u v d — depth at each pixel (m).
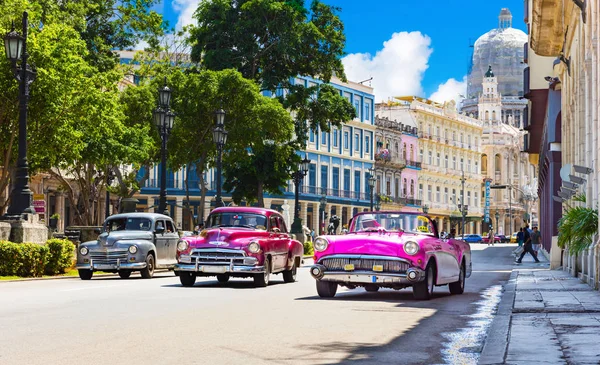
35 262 23.70
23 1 32.72
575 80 30.20
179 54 55.66
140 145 41.84
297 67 53.12
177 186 80.44
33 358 8.08
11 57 24.33
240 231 20.59
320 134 90.56
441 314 13.41
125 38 48.09
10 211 24.97
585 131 25.91
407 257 15.98
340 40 51.94
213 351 8.67
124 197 46.72
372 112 101.00
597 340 9.25
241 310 13.30
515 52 182.62
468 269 19.61
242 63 51.28
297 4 50.62
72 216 62.91
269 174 54.28
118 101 44.12
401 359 8.42
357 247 16.23
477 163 135.12
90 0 45.22
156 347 8.91
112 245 23.72
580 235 21.56
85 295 16.41
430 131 117.69
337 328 11.02
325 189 90.25
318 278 16.38
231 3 51.44
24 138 24.81
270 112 45.91
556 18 31.47
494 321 11.61
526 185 154.88
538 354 8.16
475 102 181.00
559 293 17.73
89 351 8.58
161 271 30.06
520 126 180.75
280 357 8.36
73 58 33.69
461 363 8.23
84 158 39.22
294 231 51.31
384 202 102.50
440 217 120.50
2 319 11.59
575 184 28.67
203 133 46.50
